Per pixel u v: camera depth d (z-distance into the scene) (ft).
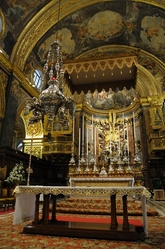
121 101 73.10
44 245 10.59
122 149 62.34
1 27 41.55
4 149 38.29
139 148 61.05
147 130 57.21
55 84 22.36
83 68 29.48
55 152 57.52
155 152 54.08
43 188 14.32
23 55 48.08
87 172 29.60
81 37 59.72
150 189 52.95
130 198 26.61
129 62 28.50
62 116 23.47
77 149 60.39
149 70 62.13
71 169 33.27
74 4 50.06
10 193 30.55
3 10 41.06
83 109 66.69
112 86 34.96
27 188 14.58
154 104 57.62
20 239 11.78
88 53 65.87
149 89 61.05
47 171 59.21
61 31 54.44
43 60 56.03
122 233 12.05
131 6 50.06
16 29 45.29
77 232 12.59
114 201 13.33
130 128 66.59
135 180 31.55
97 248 10.20
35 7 46.50
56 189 14.11
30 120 24.47
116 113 71.41
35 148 61.98
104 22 56.70
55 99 21.20
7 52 44.39
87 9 51.78
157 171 53.93
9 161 39.91
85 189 13.73
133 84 34.22
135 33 57.98
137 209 22.38
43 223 14.02
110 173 28.50
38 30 49.26
